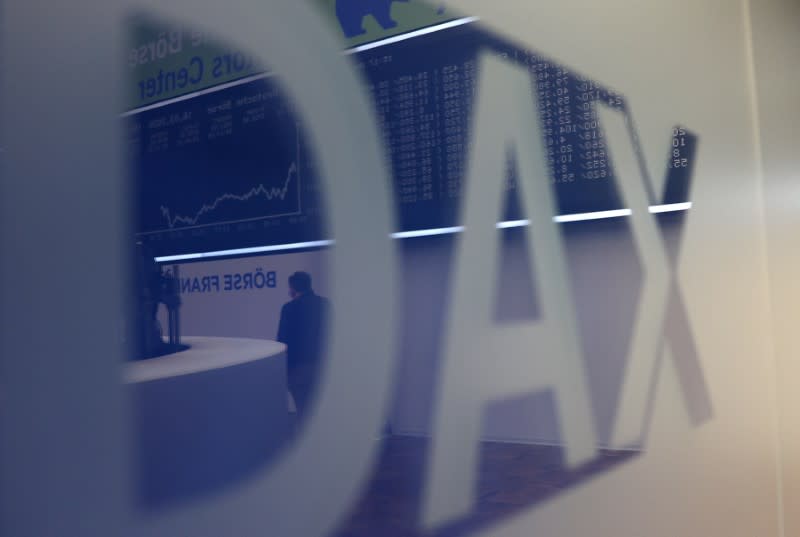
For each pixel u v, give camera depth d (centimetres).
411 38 150
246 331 113
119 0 98
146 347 99
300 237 123
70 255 91
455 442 151
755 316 290
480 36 169
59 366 90
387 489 135
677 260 243
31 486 87
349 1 137
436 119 154
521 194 179
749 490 277
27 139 87
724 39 287
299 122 124
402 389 141
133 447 97
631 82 228
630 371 213
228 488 108
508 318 170
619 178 216
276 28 122
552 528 177
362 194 136
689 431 241
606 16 218
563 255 192
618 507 203
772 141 321
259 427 113
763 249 303
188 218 105
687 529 237
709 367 256
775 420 299
